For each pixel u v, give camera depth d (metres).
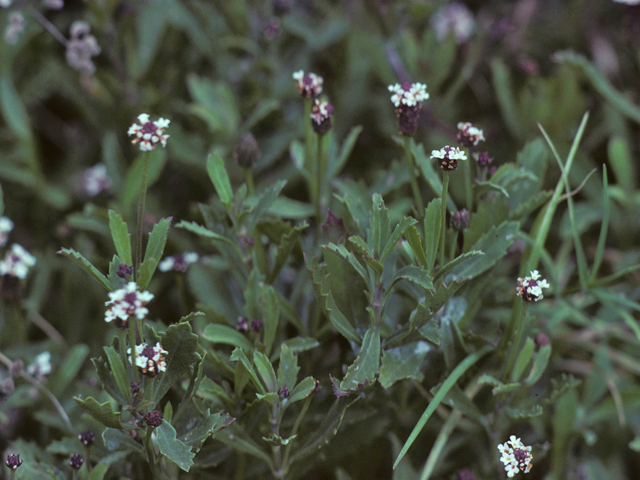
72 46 0.67
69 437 0.58
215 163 0.56
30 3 0.68
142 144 0.52
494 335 0.58
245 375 0.55
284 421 0.57
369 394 0.56
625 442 0.62
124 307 0.51
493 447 0.57
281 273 0.61
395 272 0.55
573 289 0.60
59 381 0.60
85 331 0.64
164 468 0.55
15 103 0.68
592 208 0.68
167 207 0.68
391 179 0.61
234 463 0.58
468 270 0.56
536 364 0.56
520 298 0.57
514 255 0.63
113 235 0.52
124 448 0.54
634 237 0.68
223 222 0.58
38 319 0.63
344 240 0.55
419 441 0.59
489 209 0.57
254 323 0.56
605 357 0.62
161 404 0.58
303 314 0.59
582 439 0.62
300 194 0.68
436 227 0.54
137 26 0.69
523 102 0.69
